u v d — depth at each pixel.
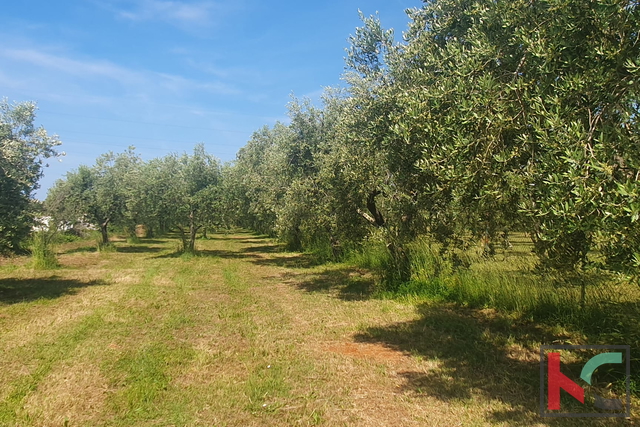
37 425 4.21
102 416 4.42
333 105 14.66
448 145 4.65
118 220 27.19
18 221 10.03
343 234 11.97
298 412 4.53
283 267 17.42
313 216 14.23
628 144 3.58
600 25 3.95
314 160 14.45
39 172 10.88
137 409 4.56
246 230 55.03
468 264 8.44
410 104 5.65
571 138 3.64
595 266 4.09
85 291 11.66
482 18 5.16
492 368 5.71
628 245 3.47
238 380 5.41
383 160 8.24
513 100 4.44
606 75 3.81
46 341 6.91
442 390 5.05
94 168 26.94
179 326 8.01
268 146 26.33
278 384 5.25
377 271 13.65
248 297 10.99
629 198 3.14
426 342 6.95
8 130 10.17
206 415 4.46
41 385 5.19
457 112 4.95
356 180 10.09
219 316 8.84
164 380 5.37
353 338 7.28
